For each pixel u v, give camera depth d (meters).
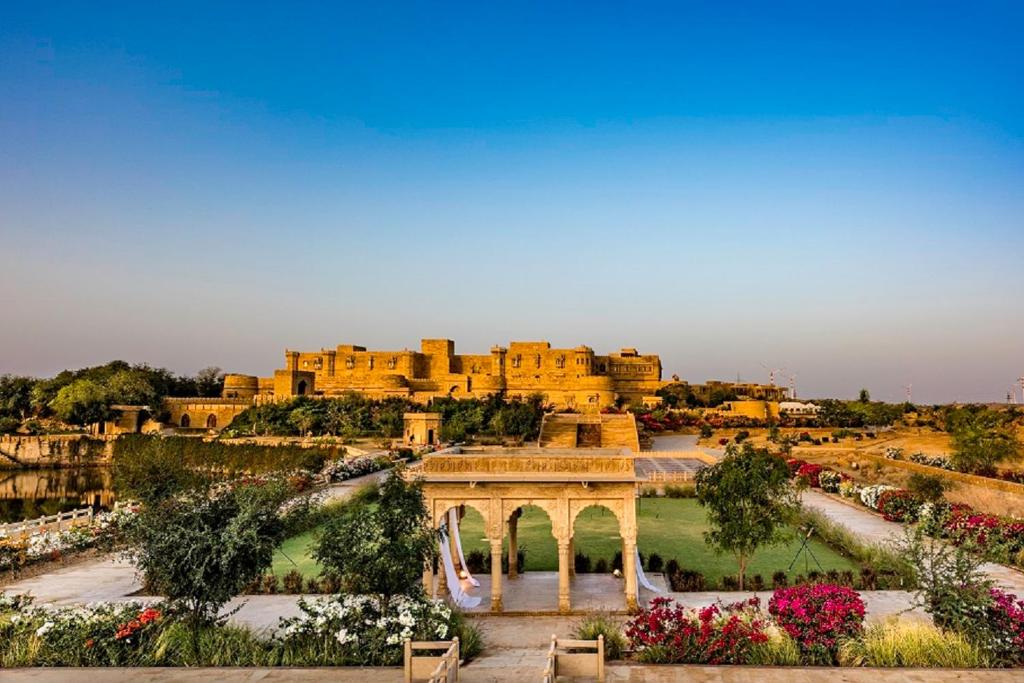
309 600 27.92
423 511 23.23
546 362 160.50
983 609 20.25
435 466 26.89
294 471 64.50
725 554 35.72
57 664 20.08
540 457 26.72
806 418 128.38
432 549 22.88
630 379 170.25
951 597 20.80
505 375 161.00
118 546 34.72
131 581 30.89
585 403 151.75
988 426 61.31
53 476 103.44
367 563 21.36
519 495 26.39
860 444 94.31
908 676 18.36
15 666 19.86
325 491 57.06
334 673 19.28
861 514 48.09
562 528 26.23
